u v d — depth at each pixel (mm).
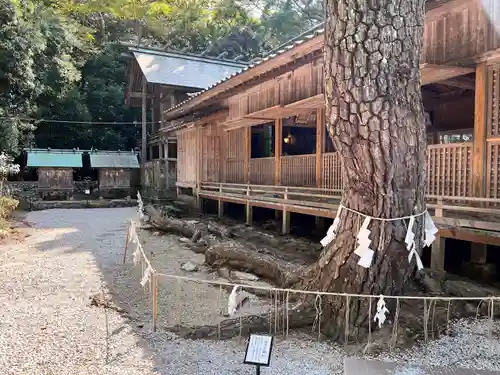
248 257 5945
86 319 4254
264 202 9586
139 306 4750
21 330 3914
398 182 3393
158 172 18844
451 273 5457
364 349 3318
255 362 2682
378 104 3201
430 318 3600
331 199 8477
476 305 4152
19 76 15469
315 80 8125
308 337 3674
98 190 20578
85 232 10742
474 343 3449
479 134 5449
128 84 23438
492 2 5219
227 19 31547
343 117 3320
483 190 5414
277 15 29281
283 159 10414
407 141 3334
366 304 3502
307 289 4070
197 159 14086
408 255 3541
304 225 9938
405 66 3264
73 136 24500
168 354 3322
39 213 15750
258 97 10430
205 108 13469
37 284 5734
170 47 27688
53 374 2984
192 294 5172
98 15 31359
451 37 5797
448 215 5496
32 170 21078
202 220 11977
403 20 3211
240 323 3748
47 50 18641
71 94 23531
